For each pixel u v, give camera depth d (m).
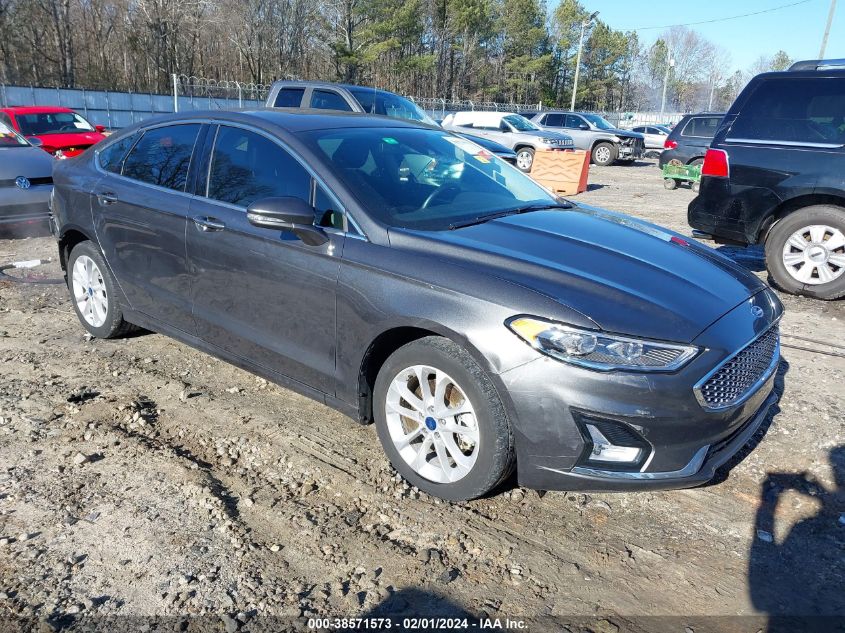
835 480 3.24
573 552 2.72
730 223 6.59
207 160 3.89
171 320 4.16
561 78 85.06
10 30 49.47
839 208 5.97
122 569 2.55
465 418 2.85
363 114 4.27
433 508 2.97
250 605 2.39
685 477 2.65
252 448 3.46
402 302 2.91
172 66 55.09
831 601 2.48
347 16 48.38
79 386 4.13
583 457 2.62
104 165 4.60
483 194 3.78
